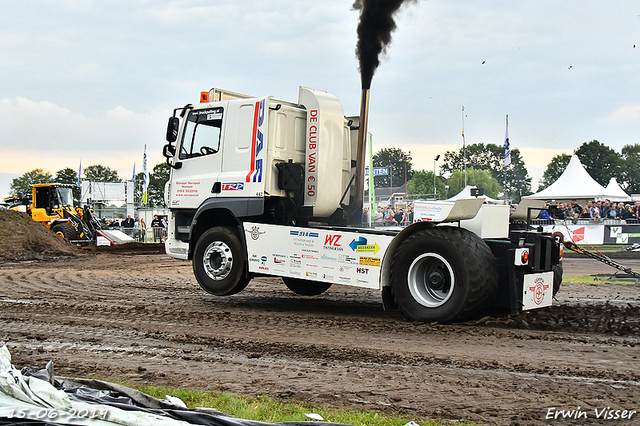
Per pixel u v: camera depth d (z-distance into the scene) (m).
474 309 6.28
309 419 3.43
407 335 5.96
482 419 3.53
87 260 17.94
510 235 6.73
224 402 3.78
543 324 6.34
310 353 5.22
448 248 6.31
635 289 9.60
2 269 14.67
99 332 6.22
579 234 19.55
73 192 24.06
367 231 7.02
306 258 7.41
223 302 8.58
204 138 8.50
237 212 7.98
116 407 3.32
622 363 4.82
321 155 7.95
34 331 6.28
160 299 8.88
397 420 3.46
